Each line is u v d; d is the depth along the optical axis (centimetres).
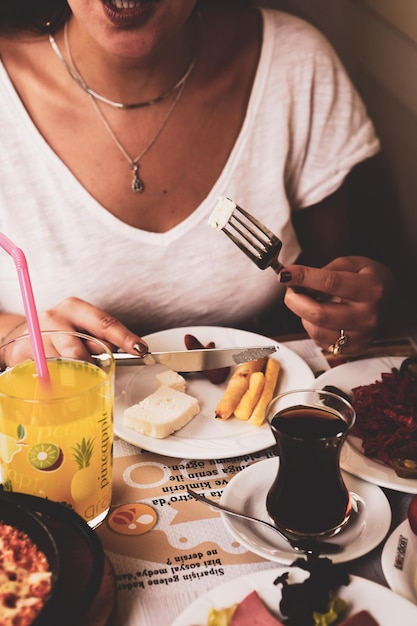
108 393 92
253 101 157
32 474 90
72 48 144
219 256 155
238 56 157
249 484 101
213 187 154
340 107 165
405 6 179
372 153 168
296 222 179
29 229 151
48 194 150
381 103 204
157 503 101
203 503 101
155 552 93
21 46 149
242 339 135
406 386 114
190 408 114
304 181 167
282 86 159
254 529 95
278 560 88
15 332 138
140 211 152
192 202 153
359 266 147
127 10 122
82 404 88
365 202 226
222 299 160
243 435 112
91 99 146
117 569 90
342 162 166
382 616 80
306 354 134
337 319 131
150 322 161
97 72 144
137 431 112
